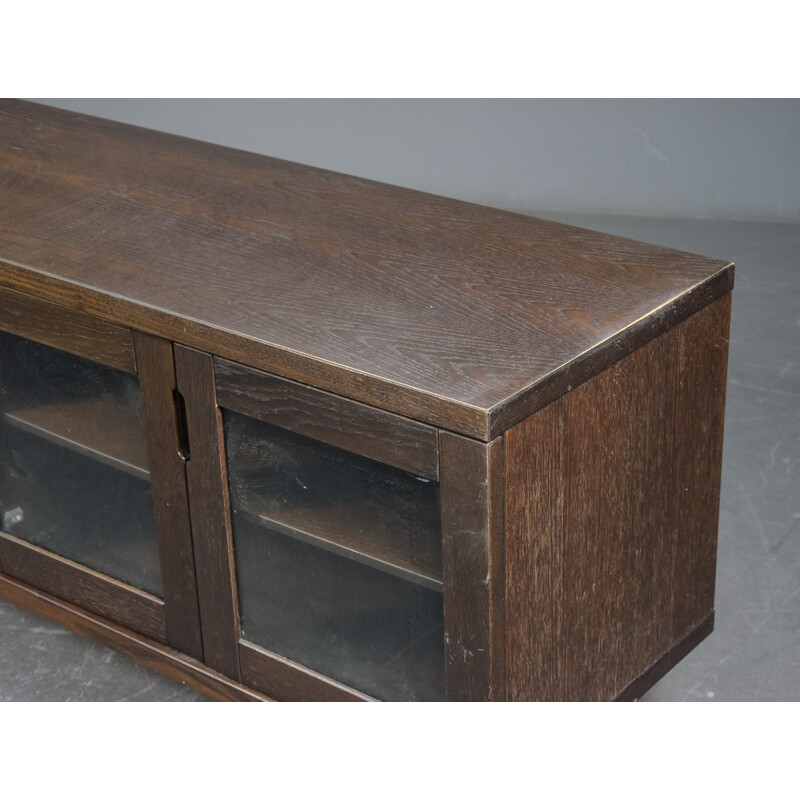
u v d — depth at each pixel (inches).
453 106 148.0
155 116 157.3
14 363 74.0
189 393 65.1
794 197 142.3
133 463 71.0
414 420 56.4
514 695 61.7
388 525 61.2
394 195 78.6
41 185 80.1
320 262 68.6
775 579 84.7
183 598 72.4
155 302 64.3
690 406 67.9
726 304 68.3
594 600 65.5
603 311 62.5
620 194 146.9
